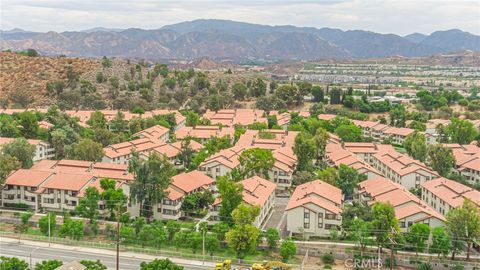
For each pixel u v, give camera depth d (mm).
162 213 114625
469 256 97875
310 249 99625
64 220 107812
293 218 107250
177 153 166125
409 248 100000
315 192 112250
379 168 165500
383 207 99500
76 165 137250
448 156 154625
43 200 120688
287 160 152625
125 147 162750
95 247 102125
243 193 114938
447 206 117625
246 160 139625
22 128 172000
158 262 80625
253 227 94625
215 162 142375
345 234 106812
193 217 117875
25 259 94750
